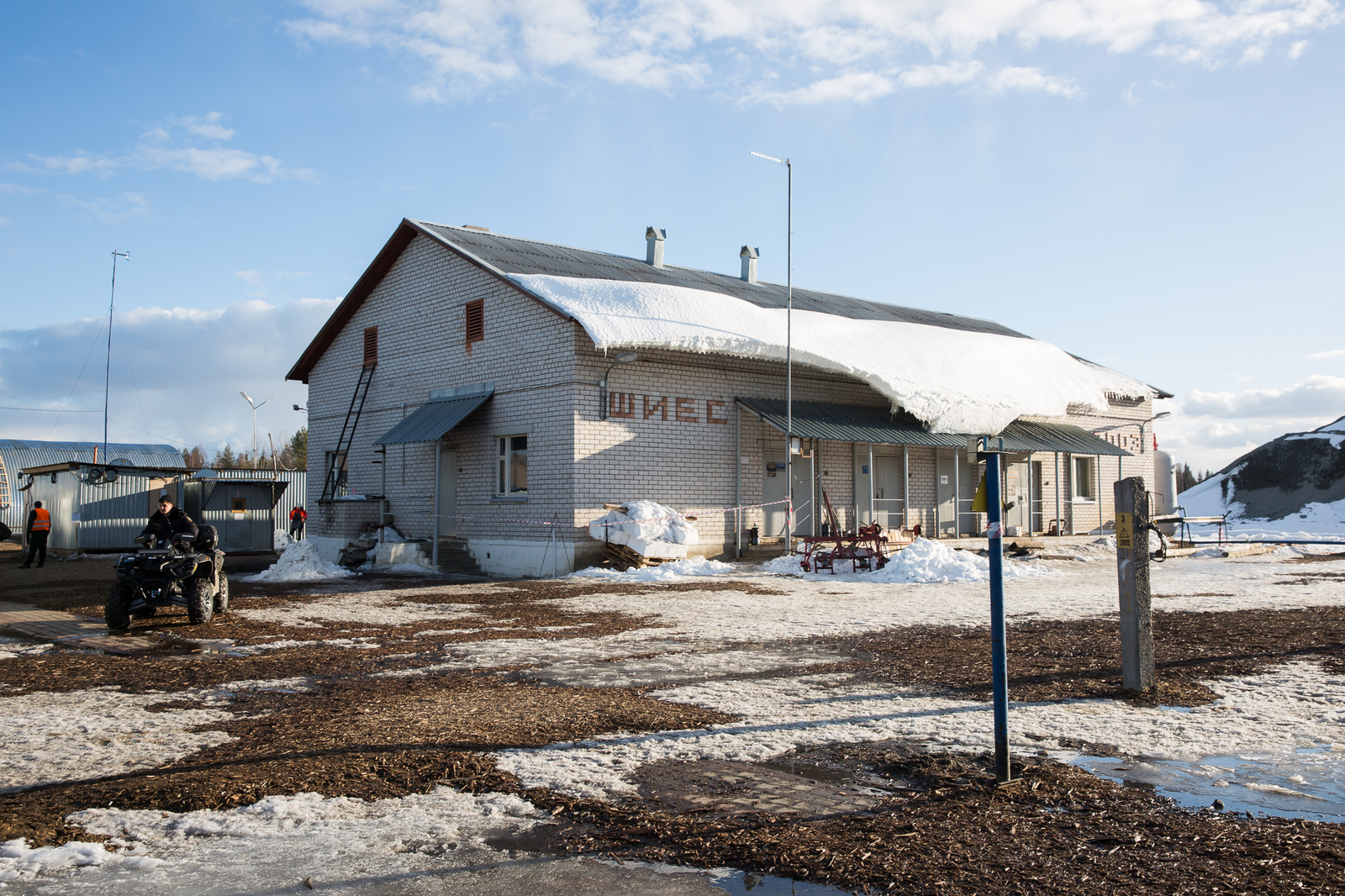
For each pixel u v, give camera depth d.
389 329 26.41
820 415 23.70
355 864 4.21
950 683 8.07
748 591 16.34
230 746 6.28
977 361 27.78
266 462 82.44
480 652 10.20
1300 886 3.79
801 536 23.06
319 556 21.53
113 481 30.03
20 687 8.60
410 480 25.06
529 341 21.58
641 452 21.30
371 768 5.59
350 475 27.56
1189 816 4.65
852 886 3.88
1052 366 30.45
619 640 10.89
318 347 28.83
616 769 5.57
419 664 9.53
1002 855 4.17
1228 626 11.06
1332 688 7.64
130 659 10.04
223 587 13.77
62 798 5.15
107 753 6.18
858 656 9.60
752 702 7.43
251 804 5.04
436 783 5.35
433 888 3.95
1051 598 14.55
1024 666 8.80
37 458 47.34
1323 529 40.81
